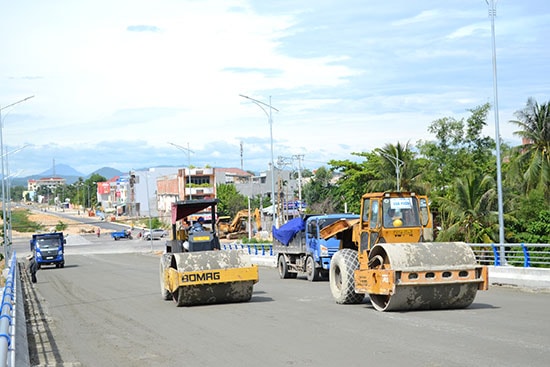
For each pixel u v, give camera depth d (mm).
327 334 13898
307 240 32750
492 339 12305
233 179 171875
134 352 13258
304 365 10859
